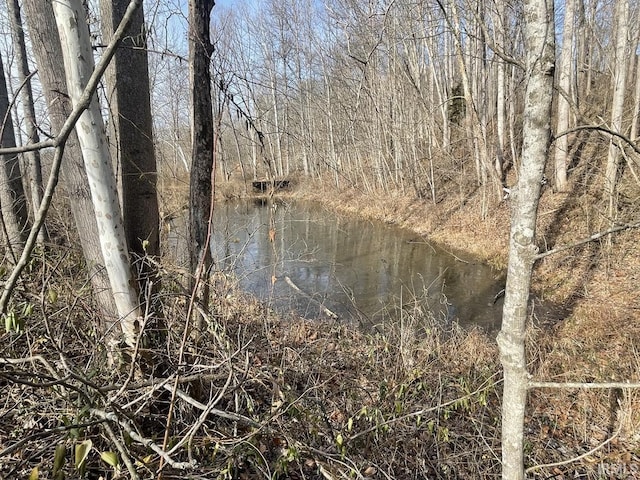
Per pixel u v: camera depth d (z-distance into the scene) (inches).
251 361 135.1
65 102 105.5
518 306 56.4
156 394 101.7
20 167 236.5
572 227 410.0
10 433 79.7
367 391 145.3
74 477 69.5
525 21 51.0
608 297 297.7
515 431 59.4
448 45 599.5
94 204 96.4
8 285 42.1
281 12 551.8
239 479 103.5
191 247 125.0
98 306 111.6
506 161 533.3
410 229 595.8
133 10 38.3
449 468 130.4
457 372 193.8
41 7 100.3
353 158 796.6
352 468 100.8
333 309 322.0
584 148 535.8
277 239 499.5
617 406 179.2
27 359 65.4
